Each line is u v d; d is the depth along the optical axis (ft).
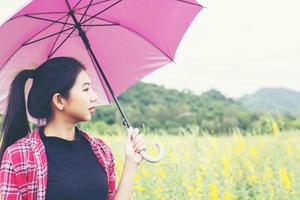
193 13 12.25
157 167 20.18
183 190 18.40
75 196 9.99
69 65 10.43
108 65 12.60
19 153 9.95
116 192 10.86
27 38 11.30
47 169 9.97
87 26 12.10
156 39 12.61
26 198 9.92
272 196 19.26
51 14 11.10
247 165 23.63
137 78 12.75
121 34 12.45
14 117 10.66
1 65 11.23
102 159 10.63
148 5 12.09
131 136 11.22
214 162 23.61
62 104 10.40
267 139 27.48
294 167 23.97
